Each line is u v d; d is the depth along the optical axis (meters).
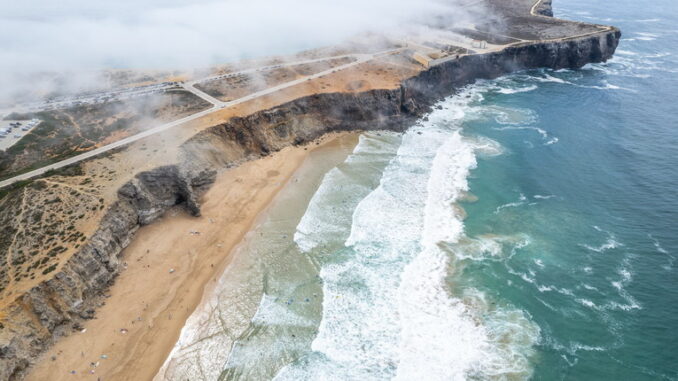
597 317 51.88
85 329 48.66
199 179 74.69
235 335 48.88
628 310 52.75
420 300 54.00
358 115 99.94
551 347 48.19
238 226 67.06
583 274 58.38
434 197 74.75
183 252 61.44
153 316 50.84
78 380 43.09
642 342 48.69
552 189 77.38
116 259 58.12
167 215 69.12
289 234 65.00
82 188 63.41
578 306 53.38
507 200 74.31
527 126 102.94
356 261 60.16
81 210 59.28
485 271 58.62
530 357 46.97
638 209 71.25
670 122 102.00
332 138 95.69
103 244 56.31
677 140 92.94
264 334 49.09
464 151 90.69
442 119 106.56
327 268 58.84
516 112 110.94
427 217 69.44
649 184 77.88
